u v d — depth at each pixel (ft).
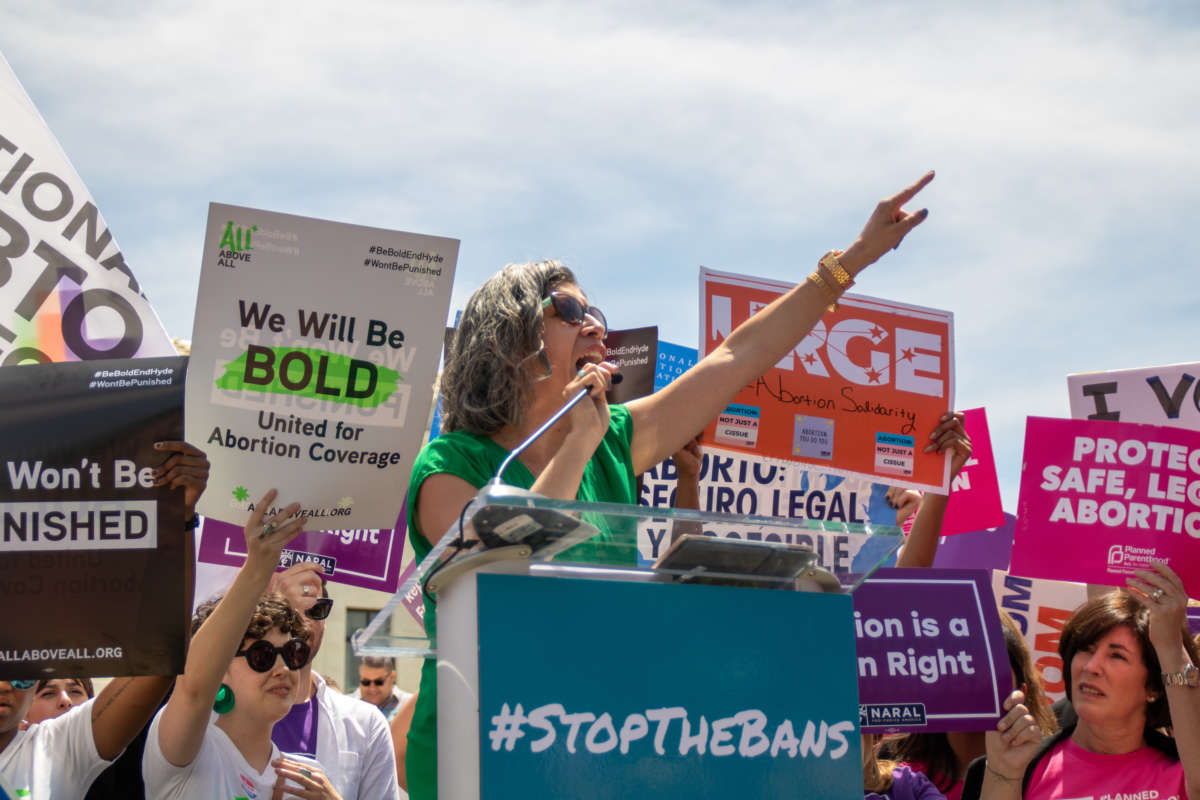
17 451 9.69
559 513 6.49
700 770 6.79
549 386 10.56
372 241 12.07
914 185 12.07
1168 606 13.11
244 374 11.68
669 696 6.83
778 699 7.07
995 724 13.97
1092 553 15.15
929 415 15.74
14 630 9.52
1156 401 17.02
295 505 11.68
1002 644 14.25
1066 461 15.40
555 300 10.60
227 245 11.69
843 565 7.55
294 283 11.85
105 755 11.30
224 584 16.06
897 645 14.06
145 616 9.61
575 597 6.79
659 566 7.21
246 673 12.75
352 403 11.93
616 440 10.96
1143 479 15.24
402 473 12.03
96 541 9.67
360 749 14.55
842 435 15.38
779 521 7.10
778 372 15.26
